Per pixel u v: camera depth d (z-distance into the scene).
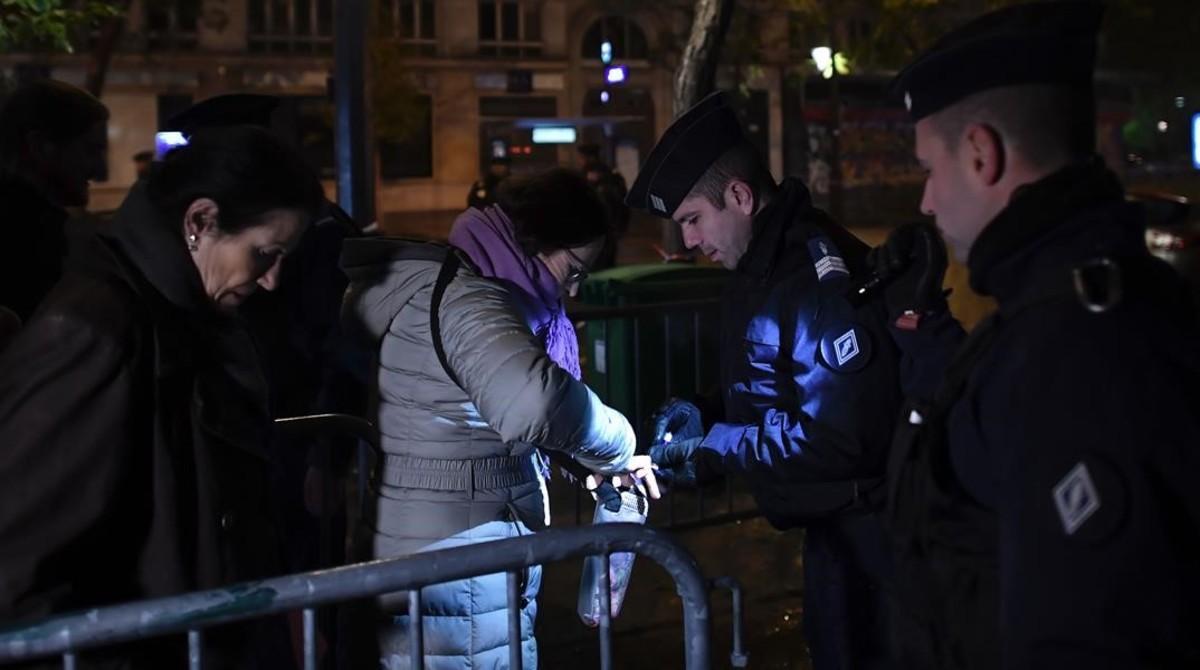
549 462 3.21
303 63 32.44
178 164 2.05
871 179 36.91
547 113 35.75
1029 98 1.76
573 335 3.09
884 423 2.65
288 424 3.30
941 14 25.06
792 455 2.72
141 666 2.02
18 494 1.86
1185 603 1.52
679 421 3.16
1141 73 36.47
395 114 27.08
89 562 1.98
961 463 1.78
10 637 1.81
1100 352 1.58
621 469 2.75
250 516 2.18
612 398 6.21
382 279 2.74
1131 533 1.51
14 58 26.97
